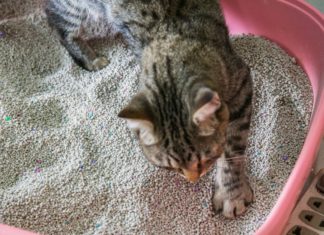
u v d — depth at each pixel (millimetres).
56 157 582
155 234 526
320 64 617
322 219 558
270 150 571
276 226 478
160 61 465
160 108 437
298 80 626
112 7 566
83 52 666
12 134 592
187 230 529
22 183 559
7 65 663
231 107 502
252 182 556
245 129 523
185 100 419
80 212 539
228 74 484
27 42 686
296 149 575
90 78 648
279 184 551
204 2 528
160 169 555
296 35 646
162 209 540
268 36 676
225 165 529
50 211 537
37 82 651
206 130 428
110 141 588
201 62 459
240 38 673
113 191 549
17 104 614
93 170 568
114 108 615
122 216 535
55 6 655
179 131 430
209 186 555
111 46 680
